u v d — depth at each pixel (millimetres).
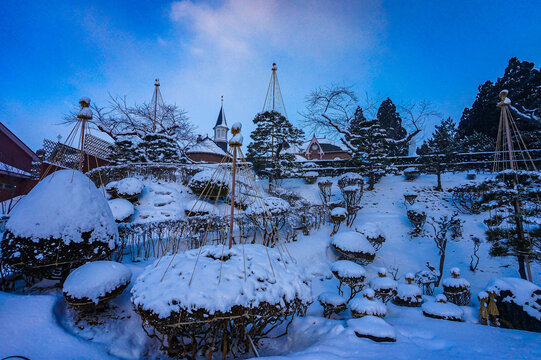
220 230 10797
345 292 9930
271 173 21328
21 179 16734
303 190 22719
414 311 7711
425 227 15891
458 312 7055
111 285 5047
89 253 5566
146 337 5102
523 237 8641
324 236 13805
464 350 4418
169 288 4258
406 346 4676
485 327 6020
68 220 5449
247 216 11055
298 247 12266
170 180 16719
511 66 36156
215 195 13750
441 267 11523
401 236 15312
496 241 9148
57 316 4812
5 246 5156
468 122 43062
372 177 22859
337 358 4023
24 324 4340
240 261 4980
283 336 5945
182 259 5043
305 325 6234
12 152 18156
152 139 21578
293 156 22422
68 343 4293
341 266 8320
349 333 5227
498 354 4168
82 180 6062
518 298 6898
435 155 22297
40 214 5328
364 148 23453
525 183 9336
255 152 21547
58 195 5582
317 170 28844
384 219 17062
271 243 11797
